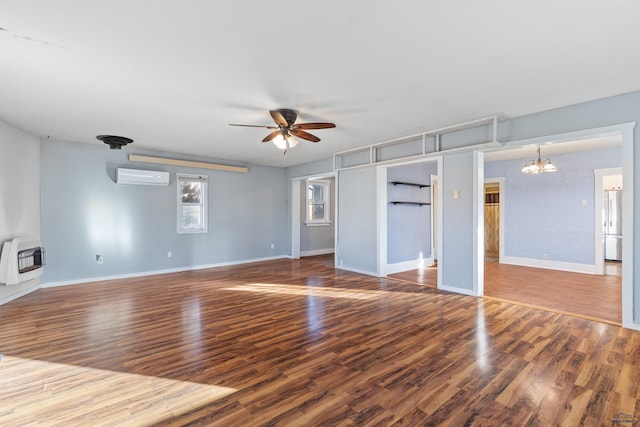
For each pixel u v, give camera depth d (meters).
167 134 4.48
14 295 4.09
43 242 4.68
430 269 6.13
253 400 1.93
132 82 2.71
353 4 1.71
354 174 5.91
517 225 6.59
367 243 5.68
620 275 5.52
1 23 1.85
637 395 1.96
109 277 5.29
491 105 3.32
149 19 1.83
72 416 1.78
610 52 2.23
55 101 3.15
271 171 7.50
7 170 3.92
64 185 4.86
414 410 1.83
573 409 1.83
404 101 3.19
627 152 2.98
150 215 5.72
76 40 2.05
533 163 5.13
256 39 2.07
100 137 4.59
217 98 3.08
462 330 3.03
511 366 2.33
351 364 2.38
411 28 1.94
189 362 2.41
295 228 7.66
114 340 2.81
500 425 1.70
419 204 6.28
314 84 2.78
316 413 1.80
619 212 6.76
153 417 1.77
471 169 4.16
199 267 6.32
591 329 3.03
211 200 6.50
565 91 2.95
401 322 3.25
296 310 3.65
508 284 4.86
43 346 2.68
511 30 1.97
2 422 1.73
